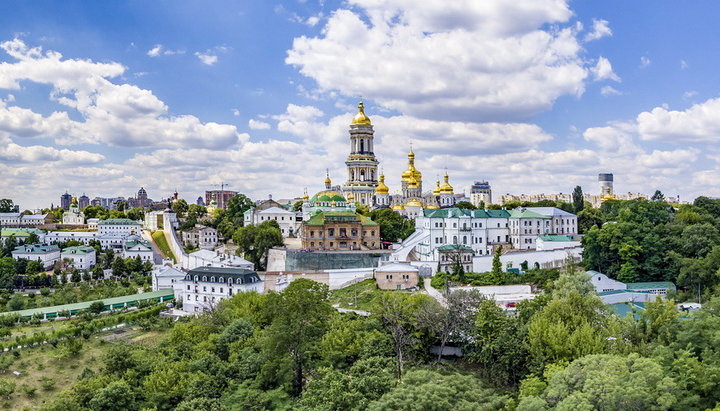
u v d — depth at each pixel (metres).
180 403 116.94
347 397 99.69
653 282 186.62
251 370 129.12
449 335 135.12
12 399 143.00
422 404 86.38
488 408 88.12
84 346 176.25
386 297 144.62
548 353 111.00
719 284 165.62
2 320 199.88
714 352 94.81
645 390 78.88
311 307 134.88
